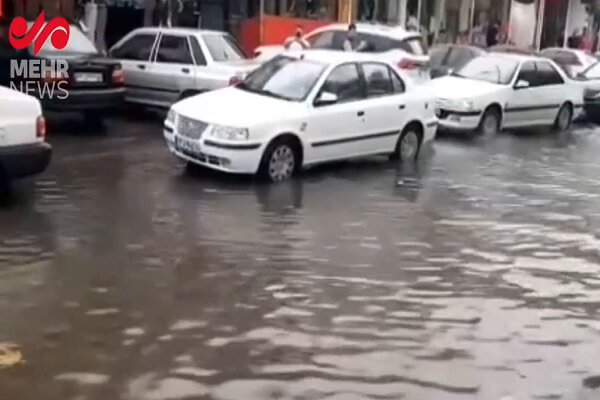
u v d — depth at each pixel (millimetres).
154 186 9961
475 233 8781
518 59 16828
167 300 6312
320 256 7621
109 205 8930
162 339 5621
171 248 7562
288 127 10516
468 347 5789
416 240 8367
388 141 12109
